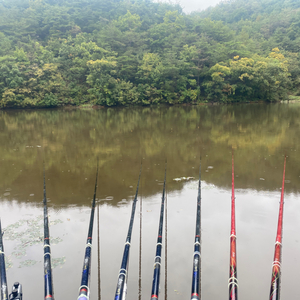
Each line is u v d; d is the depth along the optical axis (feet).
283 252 13.61
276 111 86.02
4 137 46.62
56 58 133.39
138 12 208.23
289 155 31.48
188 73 137.28
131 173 26.12
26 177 25.31
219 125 56.08
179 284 11.48
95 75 126.31
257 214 17.71
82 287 8.46
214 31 170.19
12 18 166.61
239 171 26.37
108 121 67.82
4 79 115.55
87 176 25.36
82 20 181.98
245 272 12.23
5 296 8.68
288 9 243.40
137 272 12.12
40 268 12.82
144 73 131.85
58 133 49.85
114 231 15.75
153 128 53.93
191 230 15.78
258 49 165.17
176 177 24.95
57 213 18.17
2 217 17.81
